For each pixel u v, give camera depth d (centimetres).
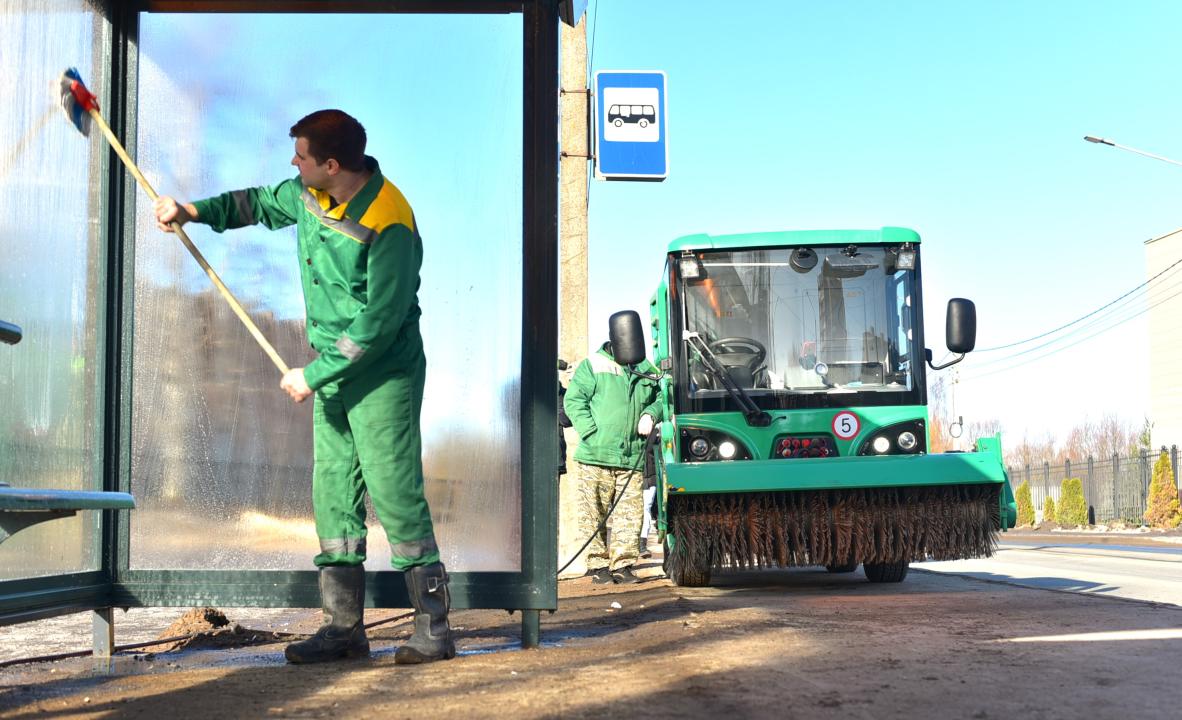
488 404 455
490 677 339
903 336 871
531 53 465
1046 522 3575
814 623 477
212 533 467
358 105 477
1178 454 2931
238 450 470
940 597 652
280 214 413
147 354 469
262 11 478
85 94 386
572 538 1036
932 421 892
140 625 586
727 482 746
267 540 467
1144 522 2936
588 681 321
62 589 414
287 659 405
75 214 450
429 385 457
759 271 883
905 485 743
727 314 878
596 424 883
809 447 859
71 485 443
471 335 460
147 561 461
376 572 446
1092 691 298
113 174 470
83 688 348
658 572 1025
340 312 390
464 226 466
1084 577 943
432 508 450
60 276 436
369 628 563
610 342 847
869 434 858
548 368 448
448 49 474
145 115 480
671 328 881
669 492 753
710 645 398
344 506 409
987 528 756
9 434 396
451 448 453
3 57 389
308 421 473
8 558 393
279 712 289
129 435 463
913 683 310
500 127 469
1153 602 590
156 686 346
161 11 481
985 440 776
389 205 387
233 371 474
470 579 436
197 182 479
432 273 463
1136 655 366
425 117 473
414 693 313
